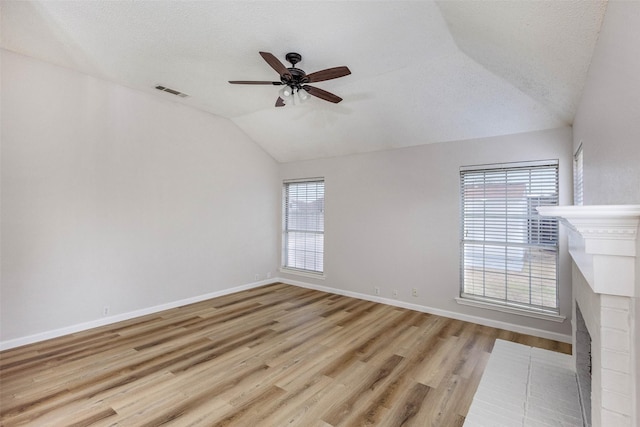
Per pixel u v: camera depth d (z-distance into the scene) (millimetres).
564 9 1564
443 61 2926
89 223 3512
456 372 2605
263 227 5613
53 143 3246
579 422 1957
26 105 3074
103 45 2826
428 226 4117
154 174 4090
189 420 1998
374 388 2371
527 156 3385
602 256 1155
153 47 2838
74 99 3383
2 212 2945
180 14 2342
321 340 3240
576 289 2449
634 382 1089
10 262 2988
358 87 3514
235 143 5121
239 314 4043
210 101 4230
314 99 3941
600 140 1643
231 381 2457
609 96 1416
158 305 4141
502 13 1832
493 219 3674
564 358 2785
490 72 2865
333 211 5109
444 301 3988
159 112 4125
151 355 2885
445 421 2008
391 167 4465
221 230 4922
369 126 4152
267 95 3975
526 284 3459
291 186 5812
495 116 3346
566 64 2041
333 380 2480
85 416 2025
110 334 3359
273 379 2490
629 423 1134
